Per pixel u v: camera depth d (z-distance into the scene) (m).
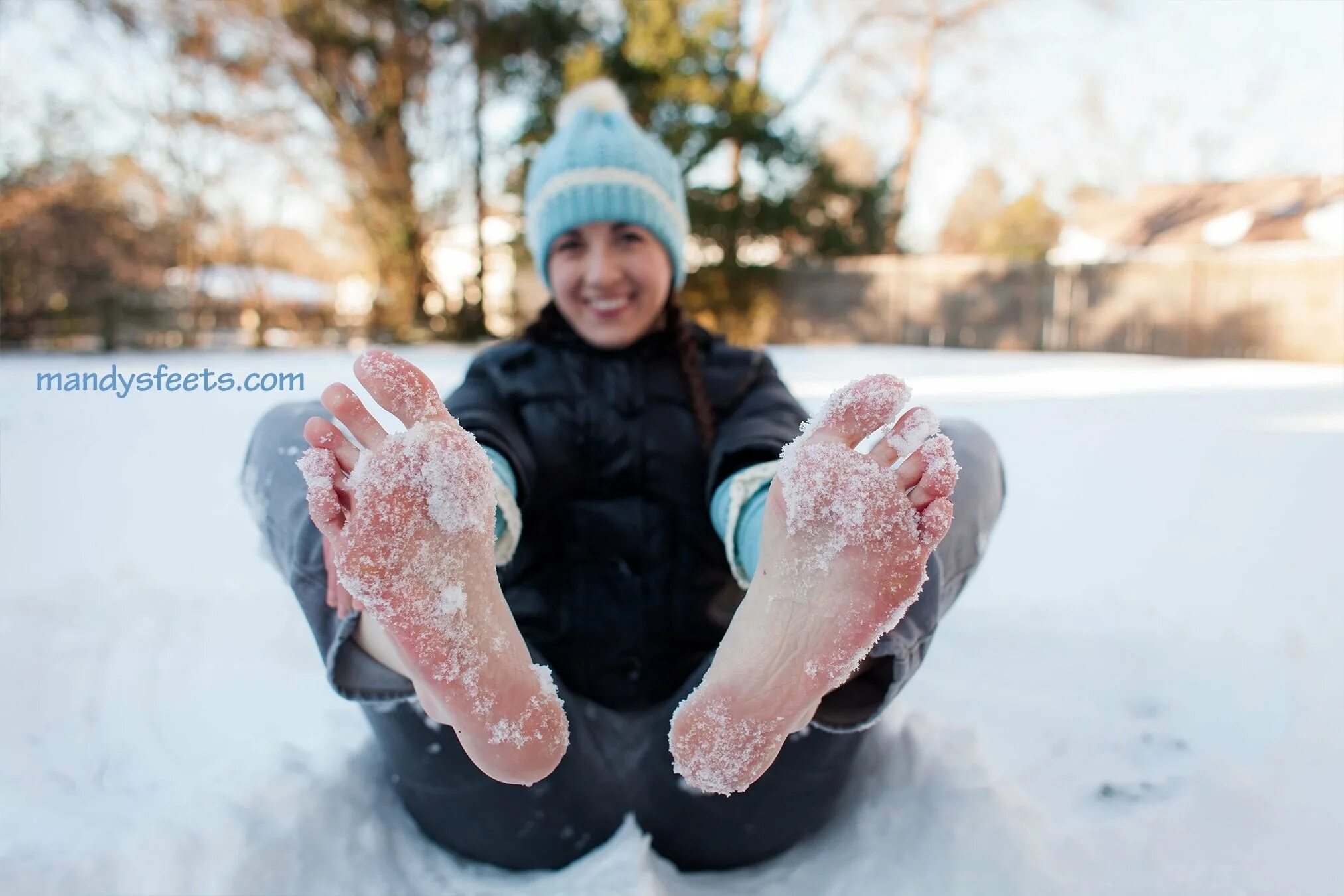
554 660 1.28
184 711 1.63
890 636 1.07
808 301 15.23
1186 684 1.67
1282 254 12.00
